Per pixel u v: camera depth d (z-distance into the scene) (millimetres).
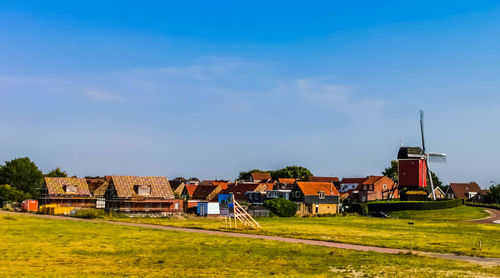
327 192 124062
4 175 146750
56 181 120062
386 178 169375
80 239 54688
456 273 38156
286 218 105875
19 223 70375
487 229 82750
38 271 36750
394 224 90688
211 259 43719
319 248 50938
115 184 105250
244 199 142375
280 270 39062
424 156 146125
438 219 110188
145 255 45500
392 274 37688
